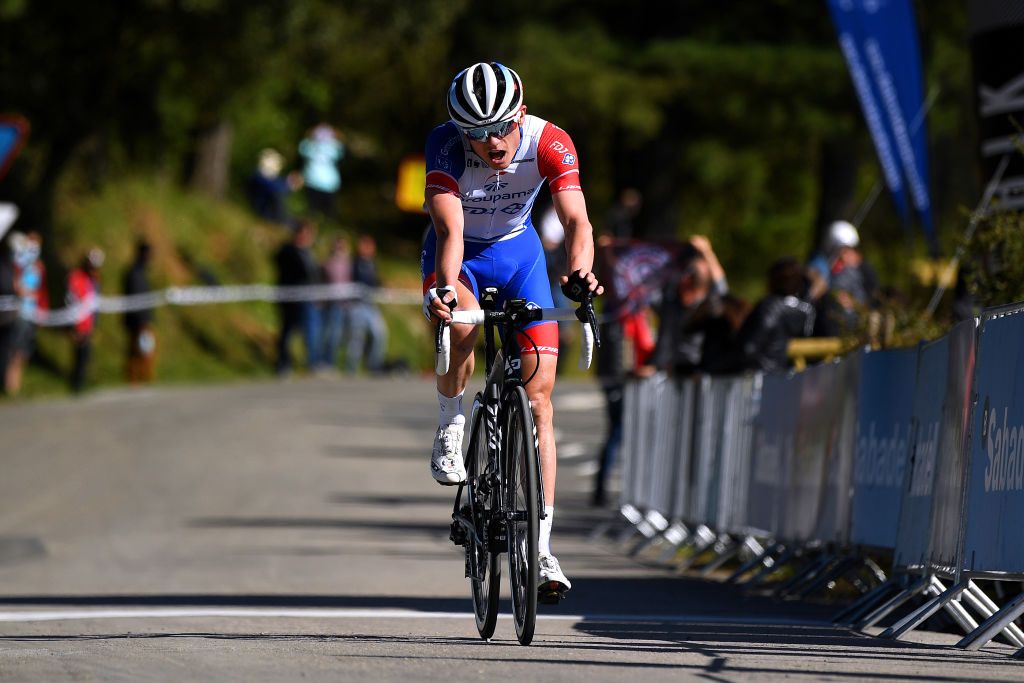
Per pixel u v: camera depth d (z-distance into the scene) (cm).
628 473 3912
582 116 10794
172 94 9788
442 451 2047
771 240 15062
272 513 4131
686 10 10994
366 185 14725
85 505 4250
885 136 3972
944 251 3603
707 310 3484
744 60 10150
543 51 10500
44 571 3152
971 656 1850
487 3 11062
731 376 3244
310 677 1602
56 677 1602
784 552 2902
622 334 4306
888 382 2434
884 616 2227
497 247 2034
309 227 8856
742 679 1620
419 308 11238
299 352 9819
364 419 6556
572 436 6347
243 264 10331
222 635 2041
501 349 1928
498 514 1892
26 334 7262
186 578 3014
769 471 2983
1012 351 1912
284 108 14012
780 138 11281
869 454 2497
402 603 2597
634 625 2189
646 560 3459
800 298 3472
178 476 4831
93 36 8250
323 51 9000
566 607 2541
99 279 8962
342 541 3609
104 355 8612
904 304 3147
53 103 8600
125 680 1582
